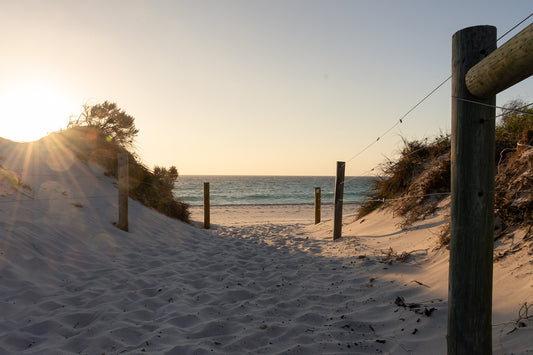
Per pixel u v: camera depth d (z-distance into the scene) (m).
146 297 3.82
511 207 4.09
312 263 5.58
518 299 2.77
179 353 2.62
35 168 7.40
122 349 2.66
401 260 4.70
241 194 44.34
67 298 3.60
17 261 4.07
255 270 5.34
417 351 2.55
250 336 2.93
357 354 2.63
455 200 1.93
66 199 6.72
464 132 1.87
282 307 3.70
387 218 7.40
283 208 23.67
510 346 2.24
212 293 4.12
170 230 7.95
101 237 5.85
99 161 8.83
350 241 6.77
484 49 1.83
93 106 10.02
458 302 1.93
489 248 1.89
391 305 3.43
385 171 8.59
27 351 2.57
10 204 5.56
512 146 5.62
